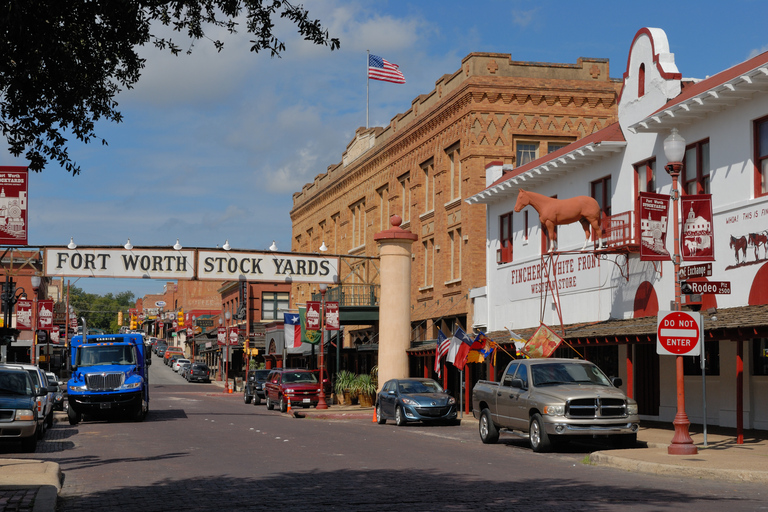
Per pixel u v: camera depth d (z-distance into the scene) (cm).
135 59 1173
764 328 1636
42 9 1045
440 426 2856
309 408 4025
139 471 1506
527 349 2428
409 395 2877
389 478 1380
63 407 3972
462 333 2919
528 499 1134
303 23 1168
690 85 2486
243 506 1086
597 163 2823
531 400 1866
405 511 1039
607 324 2525
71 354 3212
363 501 1122
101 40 1137
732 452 1642
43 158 1190
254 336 7781
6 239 1182
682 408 1638
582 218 2794
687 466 1413
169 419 3244
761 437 1936
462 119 3812
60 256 3347
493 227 3569
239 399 5784
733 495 1175
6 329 2973
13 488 1159
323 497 1161
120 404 3002
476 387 2205
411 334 4353
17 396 1928
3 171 1185
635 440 1889
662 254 2195
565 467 1559
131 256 3403
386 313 3838
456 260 3941
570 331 2506
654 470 1453
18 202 1187
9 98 1113
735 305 2077
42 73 1120
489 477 1392
